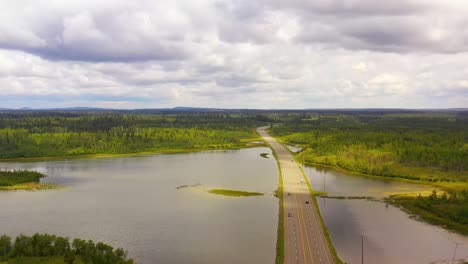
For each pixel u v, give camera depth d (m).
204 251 138.50
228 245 143.75
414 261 133.50
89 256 122.50
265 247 141.75
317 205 192.00
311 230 152.62
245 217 176.88
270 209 189.88
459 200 194.88
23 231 157.38
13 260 120.62
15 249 125.50
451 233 160.88
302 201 198.00
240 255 135.12
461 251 142.12
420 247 145.25
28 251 125.06
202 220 172.50
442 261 134.00
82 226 164.12
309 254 128.88
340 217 179.12
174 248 141.12
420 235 157.62
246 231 158.25
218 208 191.50
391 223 171.75
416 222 174.00
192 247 141.88
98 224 166.62
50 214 180.88
